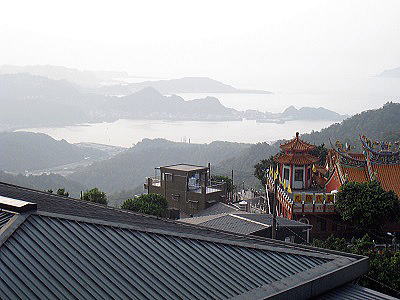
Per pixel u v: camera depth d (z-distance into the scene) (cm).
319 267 1827
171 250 1727
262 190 9931
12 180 13175
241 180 12862
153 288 1487
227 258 1766
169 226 2130
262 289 1602
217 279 1616
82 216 1833
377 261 3328
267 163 8356
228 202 7581
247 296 1541
